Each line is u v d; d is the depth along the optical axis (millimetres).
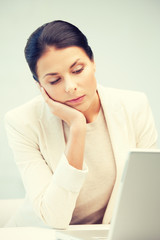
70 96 1366
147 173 905
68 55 1289
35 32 1322
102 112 1579
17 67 3375
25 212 1579
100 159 1547
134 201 921
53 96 1406
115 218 928
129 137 1575
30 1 3385
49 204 1309
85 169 1316
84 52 1331
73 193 1294
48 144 1531
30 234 1150
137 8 3430
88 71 1344
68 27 1310
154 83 3451
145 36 3439
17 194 3301
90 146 1545
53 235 1141
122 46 3424
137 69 3436
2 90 3365
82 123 1379
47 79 1341
